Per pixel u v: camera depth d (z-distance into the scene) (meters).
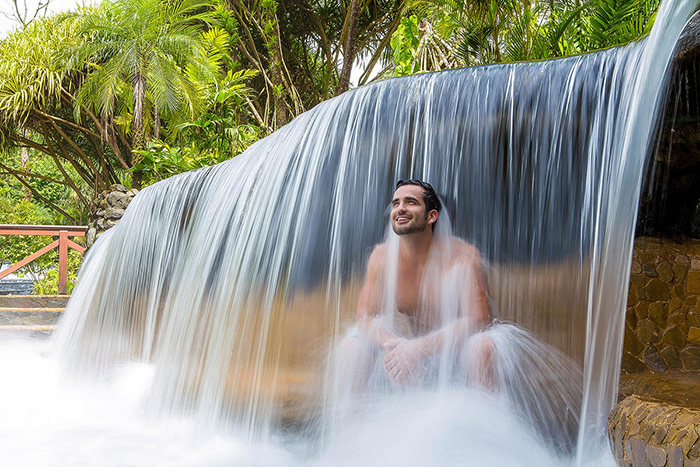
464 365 2.82
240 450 3.42
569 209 3.06
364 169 3.77
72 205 28.12
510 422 2.74
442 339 2.88
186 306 4.70
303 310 3.70
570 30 8.75
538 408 2.81
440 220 3.09
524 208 3.22
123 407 4.52
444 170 3.49
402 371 2.90
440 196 3.44
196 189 5.45
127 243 6.28
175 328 4.70
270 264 4.03
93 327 6.20
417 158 3.59
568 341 2.93
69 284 11.06
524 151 3.27
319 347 3.52
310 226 3.90
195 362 4.22
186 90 14.53
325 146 3.99
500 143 3.34
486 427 2.72
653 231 3.11
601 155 3.00
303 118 4.33
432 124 3.56
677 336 3.07
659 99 2.70
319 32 20.22
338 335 3.51
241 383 3.71
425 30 10.95
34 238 16.67
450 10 9.83
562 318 2.97
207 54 16.17
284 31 20.27
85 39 15.86
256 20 18.38
